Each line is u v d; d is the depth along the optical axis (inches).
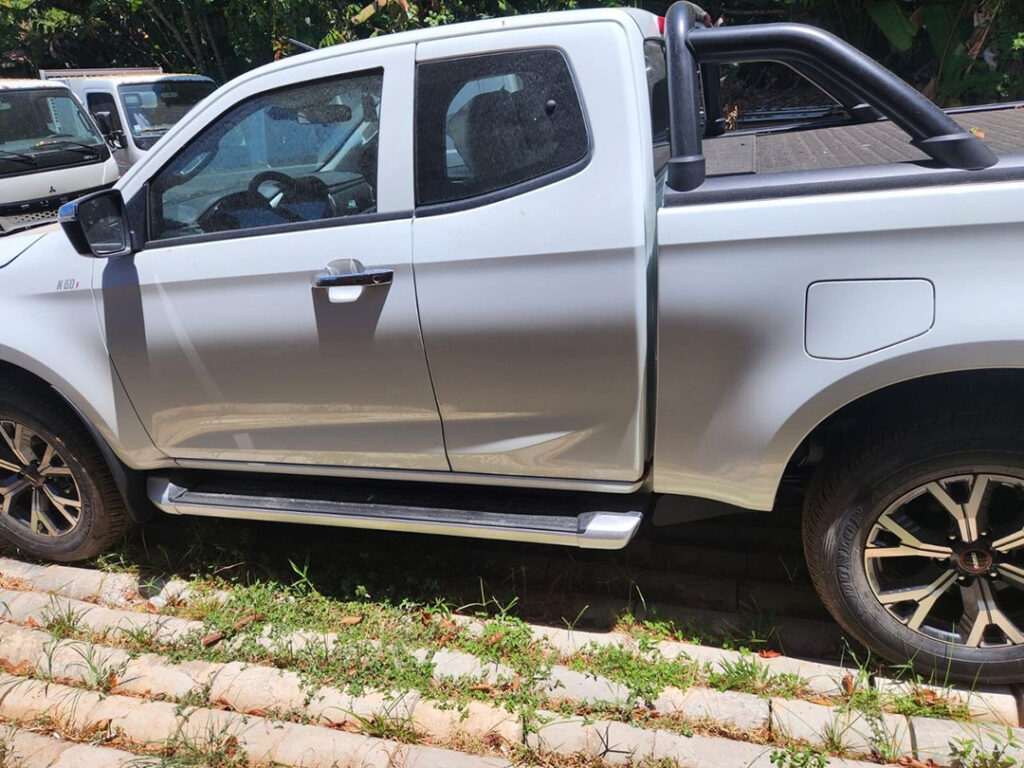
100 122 378.9
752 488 95.7
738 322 88.4
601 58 92.0
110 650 112.0
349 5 397.1
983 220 79.9
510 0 374.9
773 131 139.1
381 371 105.1
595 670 102.7
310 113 104.9
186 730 97.0
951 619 99.1
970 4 304.2
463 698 98.6
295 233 105.4
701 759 88.3
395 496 115.8
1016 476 86.4
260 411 113.9
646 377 96.7
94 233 107.0
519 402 101.4
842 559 94.9
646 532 132.6
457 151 98.3
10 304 119.1
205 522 140.3
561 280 94.3
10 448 130.3
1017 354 80.7
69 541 131.6
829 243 84.1
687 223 87.4
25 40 548.1
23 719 102.2
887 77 83.0
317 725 97.5
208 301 109.4
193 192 111.2
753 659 101.0
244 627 114.3
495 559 127.9
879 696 94.8
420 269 99.2
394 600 119.8
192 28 519.8
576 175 93.0
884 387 87.7
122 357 115.6
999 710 92.3
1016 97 303.4
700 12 109.8
